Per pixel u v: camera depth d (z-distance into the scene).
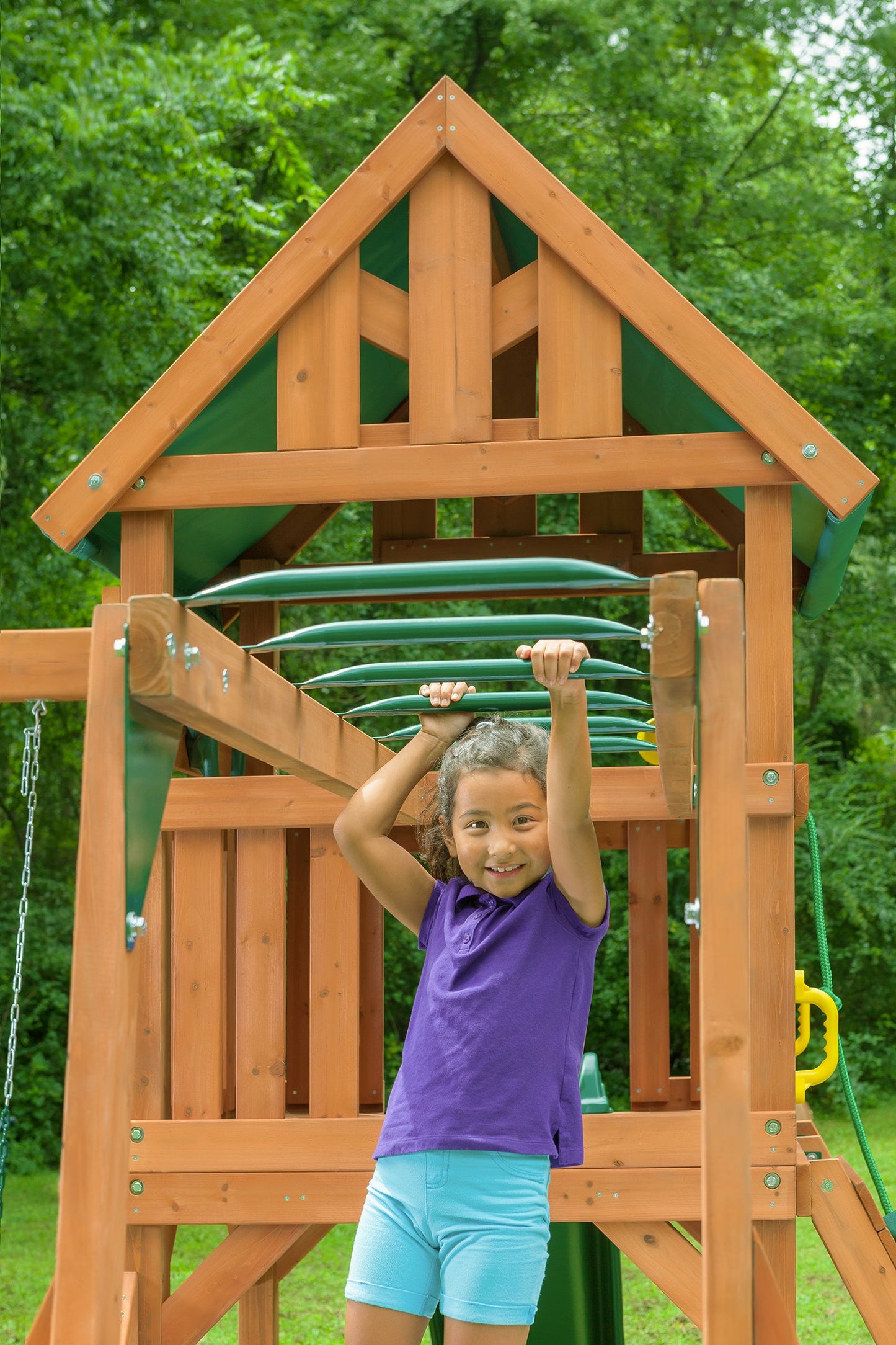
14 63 9.67
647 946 4.77
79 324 10.60
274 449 3.96
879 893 12.97
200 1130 3.55
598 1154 3.47
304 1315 6.86
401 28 14.47
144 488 3.56
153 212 10.13
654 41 14.34
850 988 13.60
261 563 5.07
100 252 10.08
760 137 15.96
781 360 13.39
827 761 14.86
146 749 1.89
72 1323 1.69
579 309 3.48
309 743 2.55
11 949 12.01
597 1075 4.39
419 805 3.35
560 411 3.47
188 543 4.58
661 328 3.43
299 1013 4.99
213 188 10.66
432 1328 3.94
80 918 1.78
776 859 3.40
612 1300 4.13
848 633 14.03
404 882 2.73
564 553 5.33
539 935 2.49
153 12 12.63
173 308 10.42
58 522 3.53
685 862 13.33
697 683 1.88
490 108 15.20
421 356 3.52
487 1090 2.38
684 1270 3.45
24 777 2.54
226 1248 3.54
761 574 3.46
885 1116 12.27
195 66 10.61
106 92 9.80
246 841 3.67
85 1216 1.72
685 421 3.80
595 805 3.62
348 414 3.53
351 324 3.54
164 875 3.65
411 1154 2.39
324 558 11.87
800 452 3.38
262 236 12.81
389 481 3.50
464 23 14.12
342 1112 3.60
